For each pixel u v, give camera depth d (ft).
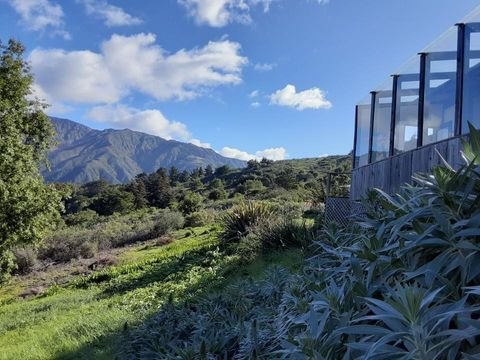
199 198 94.63
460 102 16.03
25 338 22.15
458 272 5.47
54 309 29.22
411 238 6.14
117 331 17.43
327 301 6.49
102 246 69.62
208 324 13.00
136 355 13.62
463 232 5.35
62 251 65.26
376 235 7.34
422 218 6.69
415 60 20.22
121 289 32.04
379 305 4.75
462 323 4.37
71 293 36.29
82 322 21.36
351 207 29.32
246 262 25.94
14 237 45.21
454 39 16.72
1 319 29.94
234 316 13.24
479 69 15.08
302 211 39.99
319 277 8.90
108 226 83.66
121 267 42.52
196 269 29.91
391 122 23.03
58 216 50.39
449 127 16.80
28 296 41.16
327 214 30.37
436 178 6.44
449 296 5.18
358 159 29.60
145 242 66.80
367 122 27.81
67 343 18.37
